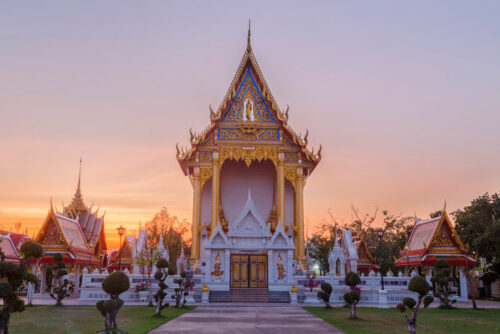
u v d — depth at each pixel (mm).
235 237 43250
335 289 40219
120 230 41500
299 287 40438
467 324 24500
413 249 48938
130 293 39719
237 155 52000
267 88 52781
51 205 49031
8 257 53938
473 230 54438
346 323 23703
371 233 77062
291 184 55062
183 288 35281
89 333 18859
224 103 52281
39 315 26922
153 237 79250
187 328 21141
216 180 51188
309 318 26062
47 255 47875
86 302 38969
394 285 42219
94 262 55781
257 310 31500
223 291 40938
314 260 79812
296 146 53031
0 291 14438
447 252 45500
